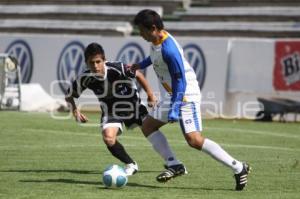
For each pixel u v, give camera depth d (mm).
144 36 25172
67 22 92375
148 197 23734
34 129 51906
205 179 28703
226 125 60375
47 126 54500
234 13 88750
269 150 41562
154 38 25016
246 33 83750
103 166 32750
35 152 38219
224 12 89500
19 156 36375
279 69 68250
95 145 42125
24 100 71938
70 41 78875
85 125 56125
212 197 23938
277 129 57312
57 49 79500
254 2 91125
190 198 23641
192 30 86375
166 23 88062
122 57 75750
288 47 67750
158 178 26141
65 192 24703
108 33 89062
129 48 75500
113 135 28078
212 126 58875
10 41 83125
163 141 26672
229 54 70938
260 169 32438
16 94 71625
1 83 70500
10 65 70562
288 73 67688
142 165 33188
